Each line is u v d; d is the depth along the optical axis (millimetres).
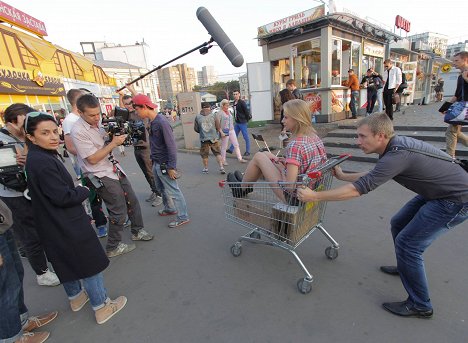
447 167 1876
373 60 12141
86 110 2768
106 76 25750
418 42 15469
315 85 10570
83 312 2557
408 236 2080
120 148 10680
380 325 2129
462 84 4434
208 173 6906
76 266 2137
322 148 2545
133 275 3035
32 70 12898
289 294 2543
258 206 2770
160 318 2396
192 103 10094
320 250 3182
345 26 9773
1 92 10820
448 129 4945
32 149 2008
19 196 2648
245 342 2082
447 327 2070
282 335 2115
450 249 2973
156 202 5062
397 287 2527
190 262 3189
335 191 1998
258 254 3232
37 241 2826
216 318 2340
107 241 3727
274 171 2668
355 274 2738
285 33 10367
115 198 3217
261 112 11953
